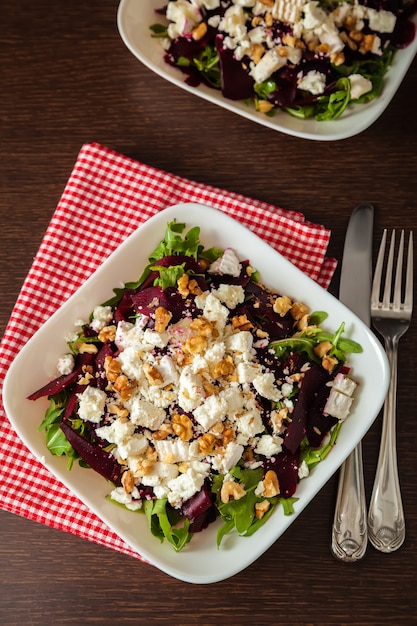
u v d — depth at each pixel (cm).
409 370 62
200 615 61
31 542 62
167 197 63
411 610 61
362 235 63
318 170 65
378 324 62
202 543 55
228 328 55
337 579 61
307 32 61
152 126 65
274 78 61
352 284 62
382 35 62
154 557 53
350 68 61
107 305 57
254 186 65
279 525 54
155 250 58
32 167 65
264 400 55
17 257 64
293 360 55
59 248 62
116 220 63
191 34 62
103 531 60
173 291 55
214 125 65
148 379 54
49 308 62
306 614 61
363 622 61
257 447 54
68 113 65
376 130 65
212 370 54
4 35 66
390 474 60
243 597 61
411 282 62
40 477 60
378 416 62
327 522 61
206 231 58
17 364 55
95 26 66
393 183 64
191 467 53
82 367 56
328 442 55
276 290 58
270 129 65
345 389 55
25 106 65
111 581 61
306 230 62
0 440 61
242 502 54
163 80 66
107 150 63
